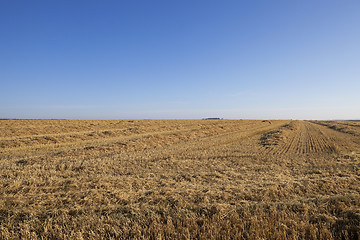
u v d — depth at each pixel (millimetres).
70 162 11547
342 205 5590
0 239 4543
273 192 6895
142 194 6852
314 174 9656
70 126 36656
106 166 10867
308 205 5742
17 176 8906
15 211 5621
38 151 16781
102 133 29000
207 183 8383
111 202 6340
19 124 36281
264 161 12906
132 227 4785
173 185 7938
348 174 9320
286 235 4395
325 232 4395
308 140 25109
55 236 4629
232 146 19812
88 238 4484
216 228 4586
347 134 33031
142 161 12297
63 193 6914
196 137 27953
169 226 4734
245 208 5680
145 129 35188
